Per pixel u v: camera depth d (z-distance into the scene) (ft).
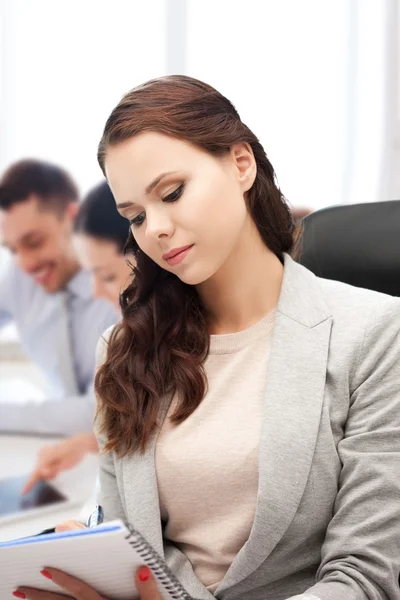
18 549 2.63
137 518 3.24
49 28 9.24
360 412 3.12
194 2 9.27
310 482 3.05
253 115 9.35
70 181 7.39
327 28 9.21
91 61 9.27
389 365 3.11
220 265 3.17
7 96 9.29
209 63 9.33
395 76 9.16
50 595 2.86
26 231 7.37
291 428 3.06
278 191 3.43
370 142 9.25
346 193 9.32
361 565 2.91
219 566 3.22
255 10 9.25
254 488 3.12
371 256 3.73
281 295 3.33
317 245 3.83
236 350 3.34
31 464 6.52
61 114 9.31
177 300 3.44
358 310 3.25
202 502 3.19
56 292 7.55
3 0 9.17
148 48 9.30
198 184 3.05
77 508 5.17
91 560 2.61
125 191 3.10
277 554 3.09
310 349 3.19
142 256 3.48
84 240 6.90
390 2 9.08
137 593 2.78
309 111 9.29
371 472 2.99
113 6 9.23
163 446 3.25
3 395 8.39
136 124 3.03
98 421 3.57
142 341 3.42
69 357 7.68
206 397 3.29
